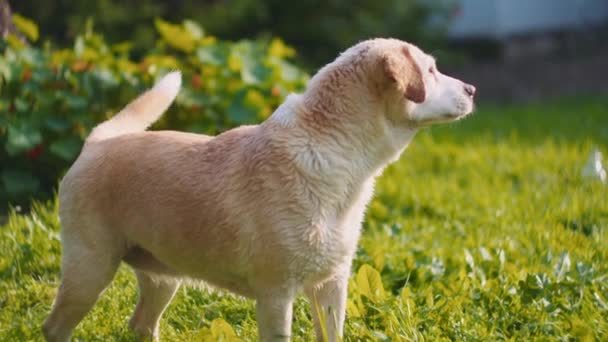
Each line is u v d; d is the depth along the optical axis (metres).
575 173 8.76
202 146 4.58
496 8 18.86
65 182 4.77
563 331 4.98
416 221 7.59
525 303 5.31
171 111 8.12
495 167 9.76
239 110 8.16
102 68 7.91
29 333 5.04
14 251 5.97
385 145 4.43
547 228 6.85
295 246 4.21
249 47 8.67
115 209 4.63
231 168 4.38
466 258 5.80
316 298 4.54
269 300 4.30
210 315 5.32
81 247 4.68
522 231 6.86
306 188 4.23
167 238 4.51
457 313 5.09
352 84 4.35
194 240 4.43
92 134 4.92
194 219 4.41
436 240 6.92
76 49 8.01
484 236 6.84
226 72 8.26
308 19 16.02
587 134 12.04
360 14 16.11
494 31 18.97
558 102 15.71
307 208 4.23
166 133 4.74
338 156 4.30
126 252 4.75
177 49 8.96
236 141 4.50
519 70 18.39
